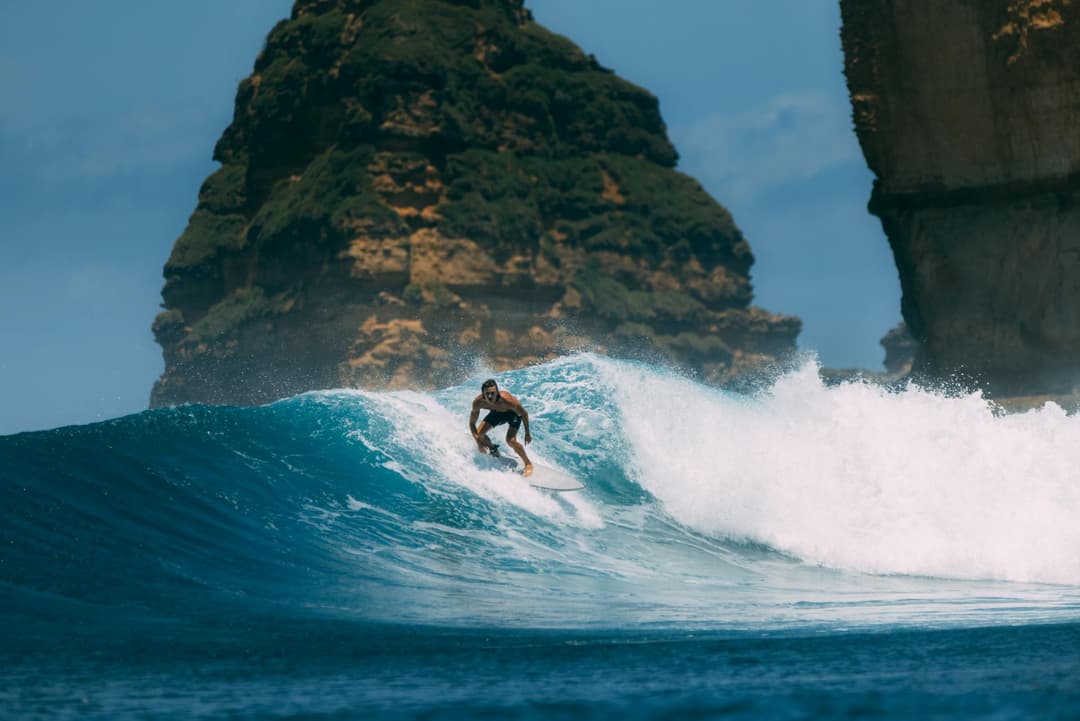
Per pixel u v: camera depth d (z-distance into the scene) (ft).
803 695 79.66
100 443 182.60
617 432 222.07
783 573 181.47
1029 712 69.87
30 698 84.12
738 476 210.38
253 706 80.64
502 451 212.64
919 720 68.64
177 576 143.95
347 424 208.03
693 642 115.34
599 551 185.47
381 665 100.42
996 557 186.91
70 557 142.10
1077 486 202.39
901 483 205.77
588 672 95.55
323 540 169.58
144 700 83.51
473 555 175.01
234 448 193.57
